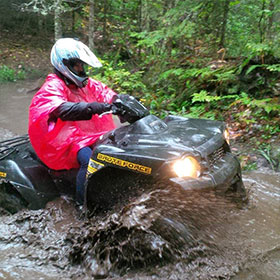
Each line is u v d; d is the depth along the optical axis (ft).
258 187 13.80
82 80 11.64
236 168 10.40
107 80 29.32
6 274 9.09
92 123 12.00
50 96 10.91
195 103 23.94
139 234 9.06
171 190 9.07
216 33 28.84
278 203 12.27
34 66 43.60
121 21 43.16
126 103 10.80
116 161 9.80
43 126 11.03
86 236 9.78
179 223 9.12
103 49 42.88
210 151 9.68
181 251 8.94
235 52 27.37
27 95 33.19
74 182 12.06
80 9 50.78
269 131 18.34
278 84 21.67
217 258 8.93
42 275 9.06
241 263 8.79
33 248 10.32
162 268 8.75
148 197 9.37
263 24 26.12
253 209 11.60
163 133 10.44
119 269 8.99
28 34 52.16
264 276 8.39
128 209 9.47
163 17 27.86
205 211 9.57
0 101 30.37
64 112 10.51
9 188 12.28
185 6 26.40
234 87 22.88
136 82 28.43
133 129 10.69
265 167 15.97
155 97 25.38
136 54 39.11
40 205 11.98
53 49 11.54
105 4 43.83
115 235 9.37
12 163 12.37
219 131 10.73
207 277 8.35
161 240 8.96
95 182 10.48
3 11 51.65
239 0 26.78
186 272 8.56
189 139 10.00
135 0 41.16
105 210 10.84
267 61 22.33
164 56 29.53
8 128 22.47
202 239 9.29
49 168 12.12
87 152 11.30
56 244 10.31
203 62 26.55
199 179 9.04
